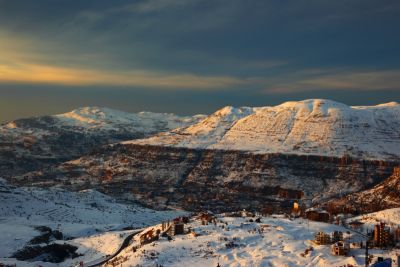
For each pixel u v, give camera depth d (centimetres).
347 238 18988
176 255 18550
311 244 18525
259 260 17050
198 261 17650
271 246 18625
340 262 16088
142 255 18938
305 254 17250
